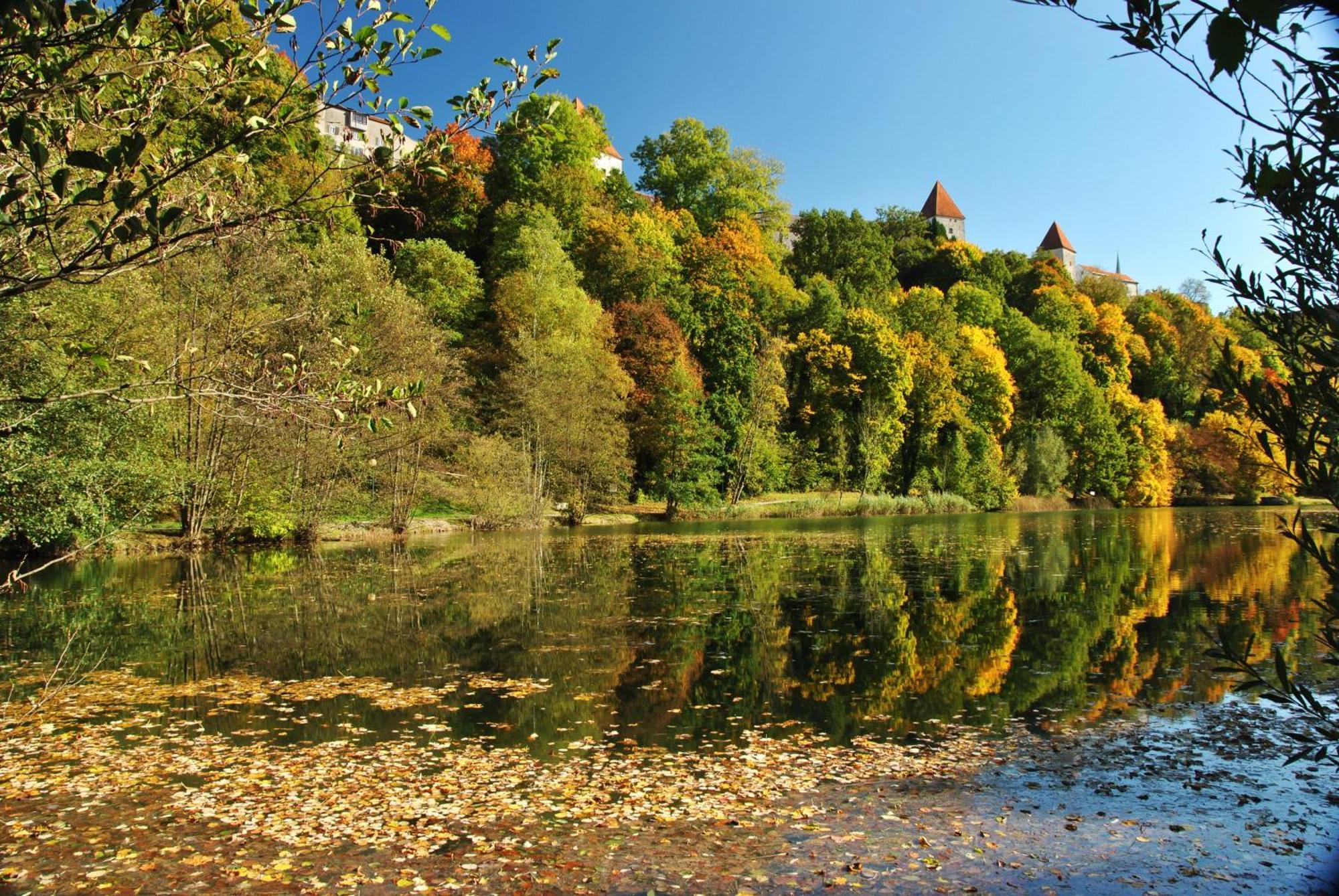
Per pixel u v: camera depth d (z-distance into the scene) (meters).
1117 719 8.62
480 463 37.56
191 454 25.78
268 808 6.27
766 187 88.12
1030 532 36.47
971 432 63.03
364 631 13.83
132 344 18.36
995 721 8.59
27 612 15.80
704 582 19.97
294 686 10.21
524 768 7.19
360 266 30.08
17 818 6.09
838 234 90.94
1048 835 5.76
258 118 3.48
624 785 6.76
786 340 66.25
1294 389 3.38
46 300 12.34
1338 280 3.35
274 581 20.17
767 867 5.29
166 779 6.90
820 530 39.03
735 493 53.75
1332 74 2.46
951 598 17.27
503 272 54.47
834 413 61.25
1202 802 6.34
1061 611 15.34
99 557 24.70
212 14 3.34
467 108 3.94
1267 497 67.44
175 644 12.78
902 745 7.82
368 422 4.82
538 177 65.06
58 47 3.24
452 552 27.95
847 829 5.88
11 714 8.95
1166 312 96.88
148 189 3.10
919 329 70.38
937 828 5.89
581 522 43.22
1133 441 70.00
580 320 46.53
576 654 12.00
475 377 45.06
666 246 66.19
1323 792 6.53
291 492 28.62
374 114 3.85
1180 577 19.95
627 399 49.41
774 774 7.02
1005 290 100.19
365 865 5.34
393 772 7.08
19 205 3.32
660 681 10.42
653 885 5.05
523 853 5.49
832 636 13.27
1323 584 18.42
